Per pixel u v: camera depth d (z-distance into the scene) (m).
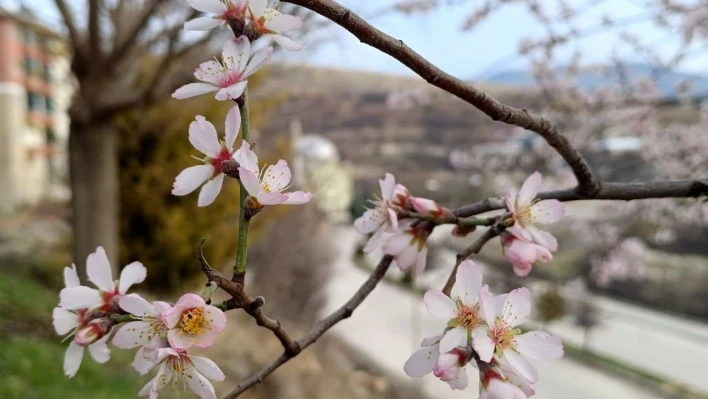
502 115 0.92
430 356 0.85
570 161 1.09
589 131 5.10
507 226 0.99
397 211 1.07
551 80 5.11
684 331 9.34
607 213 6.93
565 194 1.20
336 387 5.78
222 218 6.14
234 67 0.79
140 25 4.27
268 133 9.37
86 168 4.70
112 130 4.80
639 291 10.82
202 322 0.69
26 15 4.88
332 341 7.90
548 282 9.32
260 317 0.78
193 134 0.79
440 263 8.95
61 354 4.05
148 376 4.07
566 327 9.43
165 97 4.31
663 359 8.27
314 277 8.48
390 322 9.34
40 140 19.08
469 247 1.00
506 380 0.78
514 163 6.85
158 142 5.74
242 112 0.79
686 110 5.18
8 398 3.18
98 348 0.81
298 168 9.01
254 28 0.81
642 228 6.76
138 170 5.69
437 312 0.82
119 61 4.53
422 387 6.69
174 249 5.85
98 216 4.73
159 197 5.78
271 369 0.89
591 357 8.27
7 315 4.61
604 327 9.53
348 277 11.87
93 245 4.70
